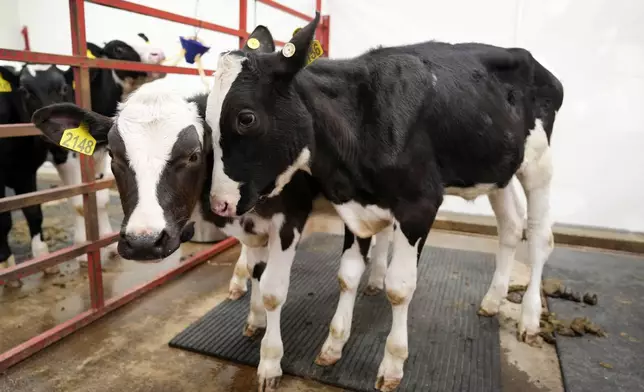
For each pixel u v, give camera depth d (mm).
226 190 2072
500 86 2750
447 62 2623
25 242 4762
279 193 2438
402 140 2342
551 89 3000
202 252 4363
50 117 2186
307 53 2027
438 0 5410
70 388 2574
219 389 2590
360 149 2363
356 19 5773
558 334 3162
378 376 2564
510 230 3336
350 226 2553
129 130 1985
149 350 2936
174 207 2016
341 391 2578
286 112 2107
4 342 2979
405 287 2453
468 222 5375
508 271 3385
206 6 6250
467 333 3154
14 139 3947
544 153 3035
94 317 3234
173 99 2129
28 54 2602
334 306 3502
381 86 2377
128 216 1952
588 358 2889
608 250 4871
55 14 7164
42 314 3340
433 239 5141
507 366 2832
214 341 2996
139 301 3553
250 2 6137
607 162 5113
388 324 3260
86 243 3131
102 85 4910
